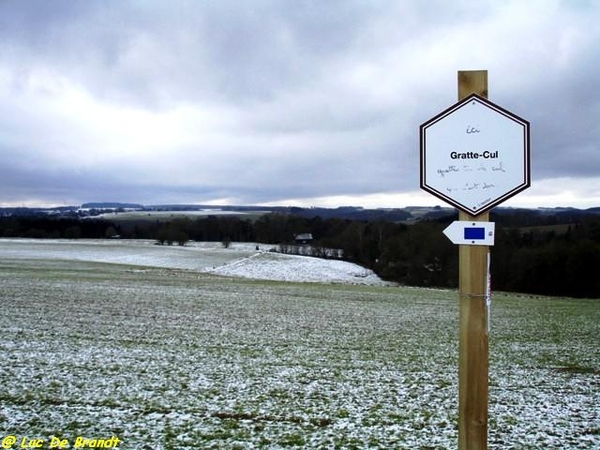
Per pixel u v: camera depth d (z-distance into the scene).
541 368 14.88
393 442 8.26
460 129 4.40
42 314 22.56
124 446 7.68
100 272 49.50
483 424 4.31
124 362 13.74
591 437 8.71
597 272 55.03
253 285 43.22
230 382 12.00
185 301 30.09
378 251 81.44
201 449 7.67
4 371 12.05
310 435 8.48
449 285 62.09
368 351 16.98
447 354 16.80
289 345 17.70
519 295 47.91
